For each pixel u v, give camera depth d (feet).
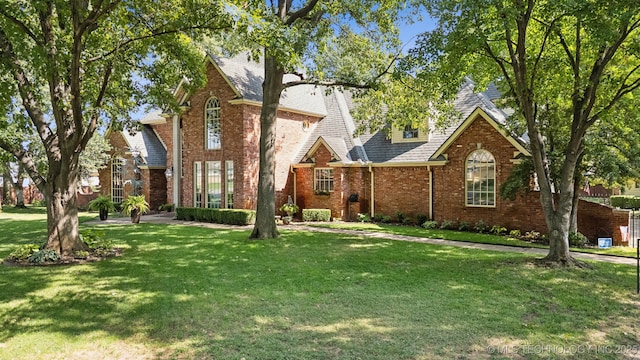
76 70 32.86
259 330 19.79
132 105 45.09
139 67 43.45
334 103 83.97
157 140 97.71
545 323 21.26
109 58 37.29
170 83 45.55
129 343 18.38
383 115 60.54
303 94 82.07
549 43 37.68
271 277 30.19
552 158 47.47
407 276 30.58
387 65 53.06
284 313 22.26
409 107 54.29
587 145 44.52
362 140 75.51
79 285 27.63
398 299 24.86
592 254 41.75
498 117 65.05
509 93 39.55
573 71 36.40
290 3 52.11
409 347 17.87
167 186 90.94
